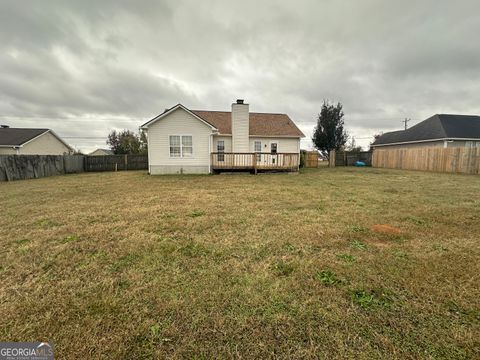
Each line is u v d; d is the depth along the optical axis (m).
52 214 4.67
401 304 1.87
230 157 13.73
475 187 8.16
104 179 11.28
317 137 27.95
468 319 1.69
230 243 3.15
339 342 1.48
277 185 8.81
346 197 6.39
